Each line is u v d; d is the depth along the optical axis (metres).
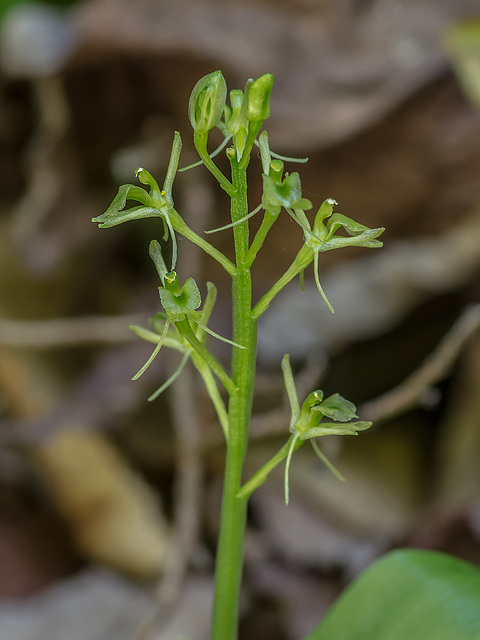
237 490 0.19
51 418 0.31
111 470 0.31
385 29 0.30
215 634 0.20
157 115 0.31
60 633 0.28
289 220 0.30
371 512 0.31
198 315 0.18
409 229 0.30
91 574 0.31
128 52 0.29
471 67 0.26
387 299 0.31
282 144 0.29
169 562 0.28
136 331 0.19
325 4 0.30
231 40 0.29
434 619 0.20
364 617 0.21
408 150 0.28
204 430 0.29
